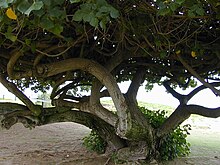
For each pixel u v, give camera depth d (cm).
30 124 461
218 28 344
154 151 510
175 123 511
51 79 493
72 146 686
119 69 506
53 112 486
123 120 390
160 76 566
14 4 149
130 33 340
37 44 314
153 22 285
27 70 363
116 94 380
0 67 386
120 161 505
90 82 518
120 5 258
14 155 599
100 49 402
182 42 353
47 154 611
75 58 377
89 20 165
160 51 362
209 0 223
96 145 634
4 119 438
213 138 884
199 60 432
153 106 1491
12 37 209
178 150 589
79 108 468
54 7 167
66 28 301
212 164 573
